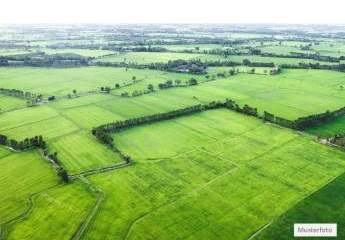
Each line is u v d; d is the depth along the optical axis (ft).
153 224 327.47
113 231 318.65
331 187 385.50
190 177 408.67
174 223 328.70
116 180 401.90
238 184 392.68
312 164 435.94
